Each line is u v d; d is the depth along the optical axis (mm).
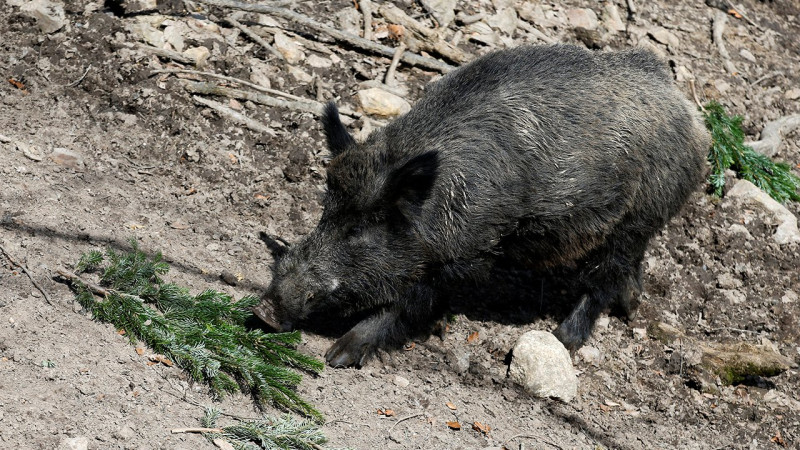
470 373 7023
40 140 7598
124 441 4852
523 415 6688
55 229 6531
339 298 6441
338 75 9344
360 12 10211
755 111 11273
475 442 6086
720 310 8547
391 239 6348
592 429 6816
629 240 7520
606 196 6988
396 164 6301
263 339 5980
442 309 7227
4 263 5996
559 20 11203
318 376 6316
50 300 5785
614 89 7062
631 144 7035
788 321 8594
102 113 8188
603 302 7711
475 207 6469
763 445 7266
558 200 6770
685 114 7582
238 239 7445
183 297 6059
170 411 5254
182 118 8312
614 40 11312
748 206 9656
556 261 7250
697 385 7688
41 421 4770
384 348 6898
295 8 9906
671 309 8438
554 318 7996
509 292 8156
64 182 7184
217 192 7898
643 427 7078
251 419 5473
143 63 8586
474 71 6895
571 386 7055
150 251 6773
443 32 10383
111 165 7676
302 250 6273
